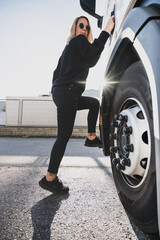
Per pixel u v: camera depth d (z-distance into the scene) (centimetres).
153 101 75
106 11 173
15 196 160
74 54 155
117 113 135
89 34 180
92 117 188
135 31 91
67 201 151
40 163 285
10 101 820
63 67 163
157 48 76
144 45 83
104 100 148
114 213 132
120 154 122
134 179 117
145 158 105
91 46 144
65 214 130
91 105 188
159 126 71
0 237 104
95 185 189
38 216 127
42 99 824
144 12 86
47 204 145
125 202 122
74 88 158
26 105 823
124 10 113
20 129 790
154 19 83
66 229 112
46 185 159
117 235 106
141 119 107
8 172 233
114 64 127
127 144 108
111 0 151
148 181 94
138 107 112
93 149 443
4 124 859
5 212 132
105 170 248
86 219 123
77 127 754
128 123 112
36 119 820
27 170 243
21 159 314
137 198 105
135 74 108
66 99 156
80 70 160
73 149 441
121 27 109
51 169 158
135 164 104
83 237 104
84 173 233
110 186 186
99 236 105
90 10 182
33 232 108
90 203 148
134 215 108
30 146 490
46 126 821
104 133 152
